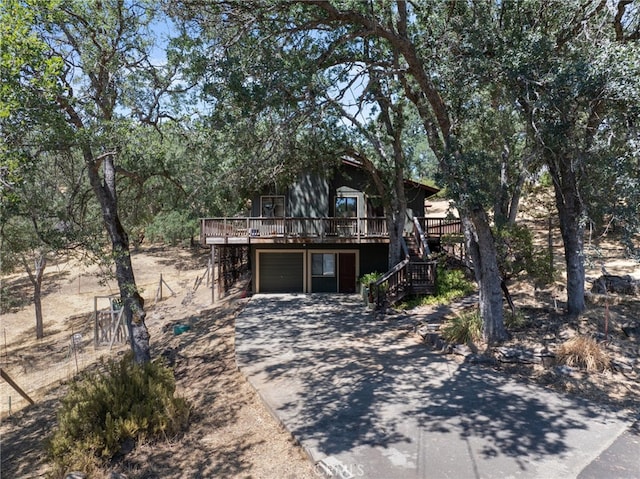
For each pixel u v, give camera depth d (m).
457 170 9.58
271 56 9.23
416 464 6.15
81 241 11.23
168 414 7.98
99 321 18.44
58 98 10.35
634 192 7.27
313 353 11.49
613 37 10.20
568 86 8.30
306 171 19.33
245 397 9.23
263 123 11.65
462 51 10.23
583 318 10.95
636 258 7.50
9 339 23.17
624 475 5.82
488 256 10.80
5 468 8.15
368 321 14.71
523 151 13.62
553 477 5.79
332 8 9.37
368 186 19.14
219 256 21.47
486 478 5.79
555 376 9.11
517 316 11.58
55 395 13.41
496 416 7.55
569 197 11.27
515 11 10.45
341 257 20.61
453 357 10.72
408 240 20.73
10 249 14.50
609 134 8.30
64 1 10.34
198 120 12.22
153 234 31.73
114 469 7.04
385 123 17.39
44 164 11.51
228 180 14.70
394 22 13.37
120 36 11.68
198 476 6.59
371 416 7.70
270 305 17.84
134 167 13.61
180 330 15.94
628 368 8.91
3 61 7.60
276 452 6.97
